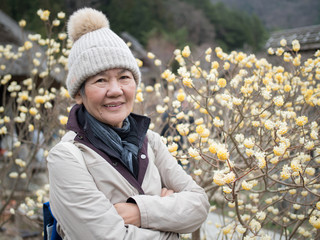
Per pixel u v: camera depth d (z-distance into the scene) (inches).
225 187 52.2
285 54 87.3
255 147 83.4
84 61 51.0
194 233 95.8
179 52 99.6
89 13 55.6
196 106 88.7
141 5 1243.2
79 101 55.4
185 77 69.0
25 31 225.1
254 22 1310.3
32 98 121.6
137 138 55.2
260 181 92.5
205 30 1251.2
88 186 46.8
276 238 105.3
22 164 118.9
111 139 51.6
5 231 145.8
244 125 101.3
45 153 108.0
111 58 50.9
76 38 56.0
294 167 54.1
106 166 49.5
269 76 81.9
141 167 53.4
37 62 130.1
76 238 45.8
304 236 78.1
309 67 82.8
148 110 122.9
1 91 205.8
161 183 59.6
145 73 274.8
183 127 65.8
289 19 1296.8
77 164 47.9
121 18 1157.1
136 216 48.5
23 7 393.1
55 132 124.0
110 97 51.6
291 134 84.1
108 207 46.6
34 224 133.7
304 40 160.9
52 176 47.7
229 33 1241.4
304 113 95.1
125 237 45.7
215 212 151.8
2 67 146.9
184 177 58.4
